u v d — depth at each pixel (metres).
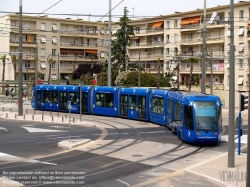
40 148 23.27
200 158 20.44
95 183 15.20
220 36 68.31
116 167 18.12
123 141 25.59
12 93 74.31
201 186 14.87
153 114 35.12
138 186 14.82
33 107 49.62
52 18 83.88
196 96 25.00
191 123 24.27
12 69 82.62
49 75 79.44
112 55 77.88
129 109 38.41
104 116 41.31
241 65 65.06
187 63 74.50
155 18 79.69
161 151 22.22
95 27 90.31
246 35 64.19
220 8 67.25
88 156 20.73
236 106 61.72
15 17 79.44
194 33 73.50
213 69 69.44
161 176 16.45
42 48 83.12
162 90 33.97
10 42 79.88
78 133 29.42
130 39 84.06
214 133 23.98
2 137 27.80
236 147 23.66
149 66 82.12
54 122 35.97
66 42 86.88
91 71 85.00
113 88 40.56
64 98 45.44
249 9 63.81
